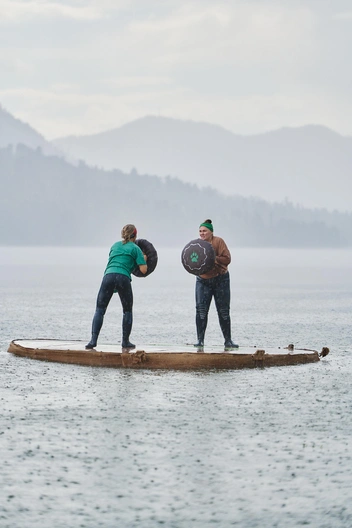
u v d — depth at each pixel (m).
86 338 45.56
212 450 18.98
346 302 86.19
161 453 18.67
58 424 21.48
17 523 14.38
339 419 22.48
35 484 16.41
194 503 15.42
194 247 34.16
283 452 18.84
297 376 30.17
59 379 28.89
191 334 48.44
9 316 60.25
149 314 66.62
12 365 32.22
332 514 14.88
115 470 17.34
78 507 15.17
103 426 21.30
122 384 27.94
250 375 30.31
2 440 19.75
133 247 34.00
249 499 15.66
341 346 42.00
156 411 23.33
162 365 31.69
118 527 14.25
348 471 17.39
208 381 28.75
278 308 75.69
